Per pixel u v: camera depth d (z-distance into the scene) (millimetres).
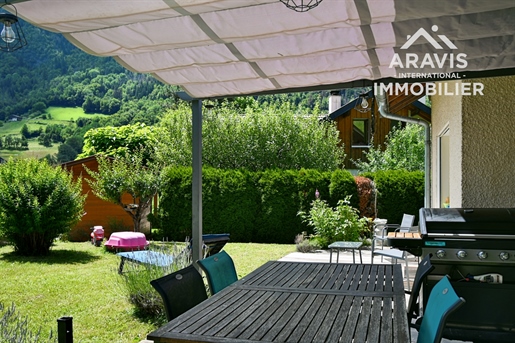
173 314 2535
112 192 10930
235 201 12219
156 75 4387
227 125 14969
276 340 1949
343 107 17156
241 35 3406
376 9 2895
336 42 3555
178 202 12031
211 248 6559
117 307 5320
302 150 15109
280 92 4910
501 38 3389
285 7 2965
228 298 2678
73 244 11180
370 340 1929
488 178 4793
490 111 4793
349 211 10188
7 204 9117
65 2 2859
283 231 12070
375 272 3533
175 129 15266
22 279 7066
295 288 2945
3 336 2703
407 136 16828
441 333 1860
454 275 3656
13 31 3039
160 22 3215
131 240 9344
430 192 9383
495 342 3520
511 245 3508
